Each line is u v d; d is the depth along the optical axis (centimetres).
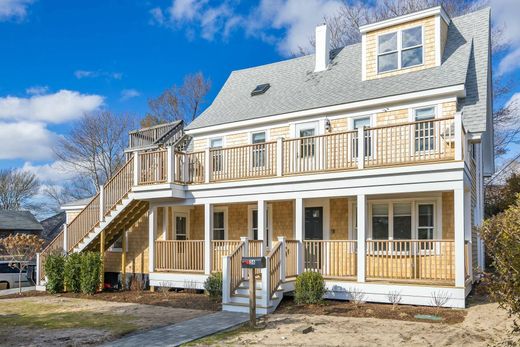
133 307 1298
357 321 1004
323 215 1573
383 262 1279
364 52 1630
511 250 573
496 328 886
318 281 1214
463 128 1162
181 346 830
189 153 1598
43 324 1074
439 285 1138
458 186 1119
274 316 1094
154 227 1623
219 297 1341
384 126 1238
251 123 1731
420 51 1519
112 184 1661
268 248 1677
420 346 781
